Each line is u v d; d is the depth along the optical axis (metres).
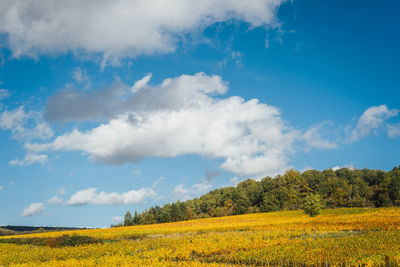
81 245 49.00
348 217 76.19
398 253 28.34
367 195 130.38
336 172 166.75
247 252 34.62
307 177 154.25
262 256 31.91
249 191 154.25
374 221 61.47
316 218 80.19
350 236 43.84
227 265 29.77
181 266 29.83
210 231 64.56
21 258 37.75
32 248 47.75
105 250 41.78
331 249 32.62
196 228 71.56
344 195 128.50
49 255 39.53
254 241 41.75
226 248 39.09
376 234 42.34
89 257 37.81
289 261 29.80
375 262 25.91
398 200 117.19
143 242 48.66
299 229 57.19
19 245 53.16
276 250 33.69
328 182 142.75
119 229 91.00
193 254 38.12
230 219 102.19
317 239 41.28
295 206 129.38
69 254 39.91
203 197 171.00
